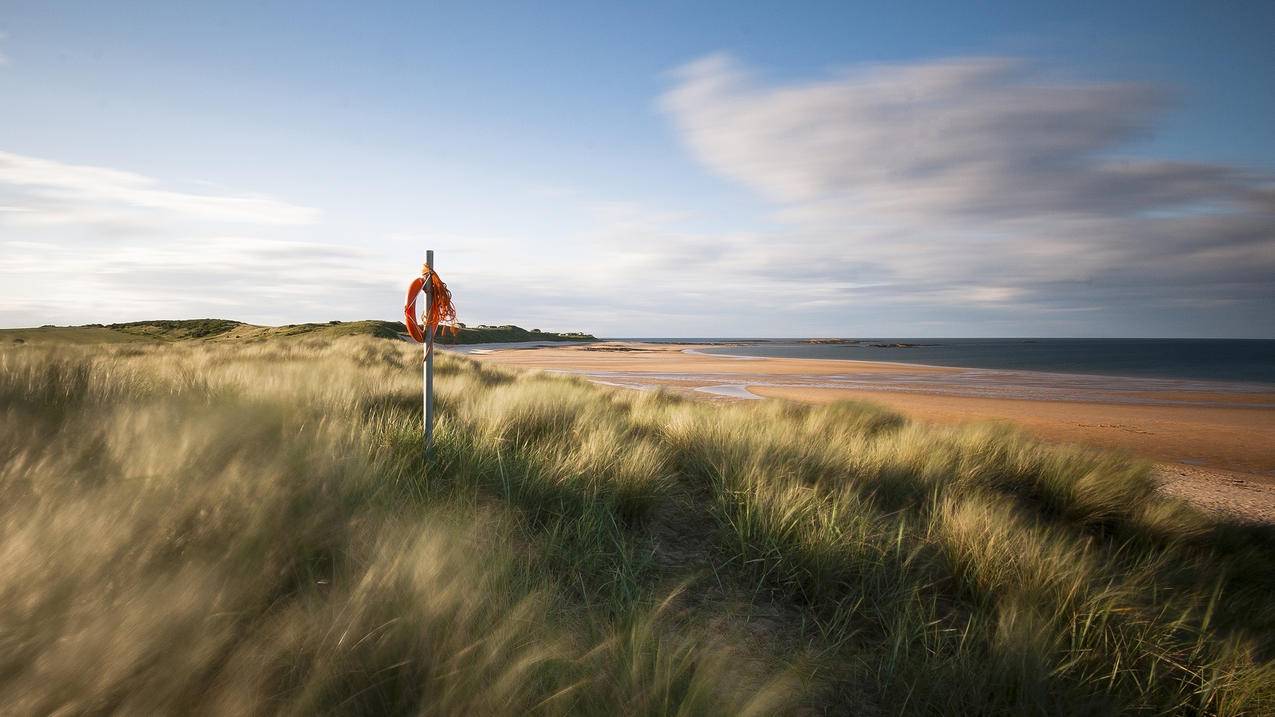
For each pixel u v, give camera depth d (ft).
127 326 230.07
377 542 7.84
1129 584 11.59
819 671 8.39
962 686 8.19
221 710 4.85
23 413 13.15
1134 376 165.37
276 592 6.89
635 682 6.28
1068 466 20.76
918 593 11.00
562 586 9.53
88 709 4.66
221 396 17.71
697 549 12.42
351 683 5.52
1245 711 8.32
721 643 8.73
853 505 14.20
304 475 9.89
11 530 6.24
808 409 36.50
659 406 35.29
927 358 317.01
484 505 12.03
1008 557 11.73
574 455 15.53
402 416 19.34
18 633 4.90
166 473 8.54
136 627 5.09
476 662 6.01
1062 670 8.57
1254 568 15.39
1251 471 37.04
